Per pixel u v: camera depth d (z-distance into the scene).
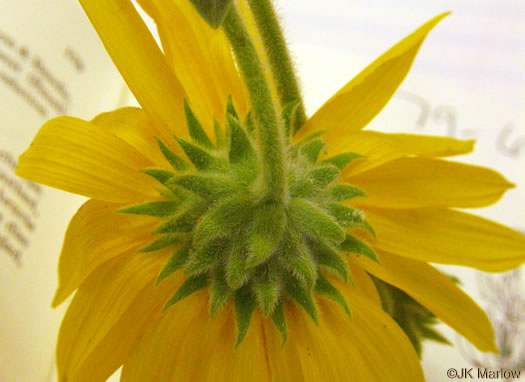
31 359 0.15
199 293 0.12
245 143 0.12
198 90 0.12
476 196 0.12
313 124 0.13
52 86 0.16
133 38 0.12
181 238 0.12
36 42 0.16
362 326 0.12
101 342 0.12
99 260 0.12
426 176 0.12
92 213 0.12
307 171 0.12
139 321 0.12
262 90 0.11
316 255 0.12
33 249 0.16
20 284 0.16
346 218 0.12
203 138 0.12
